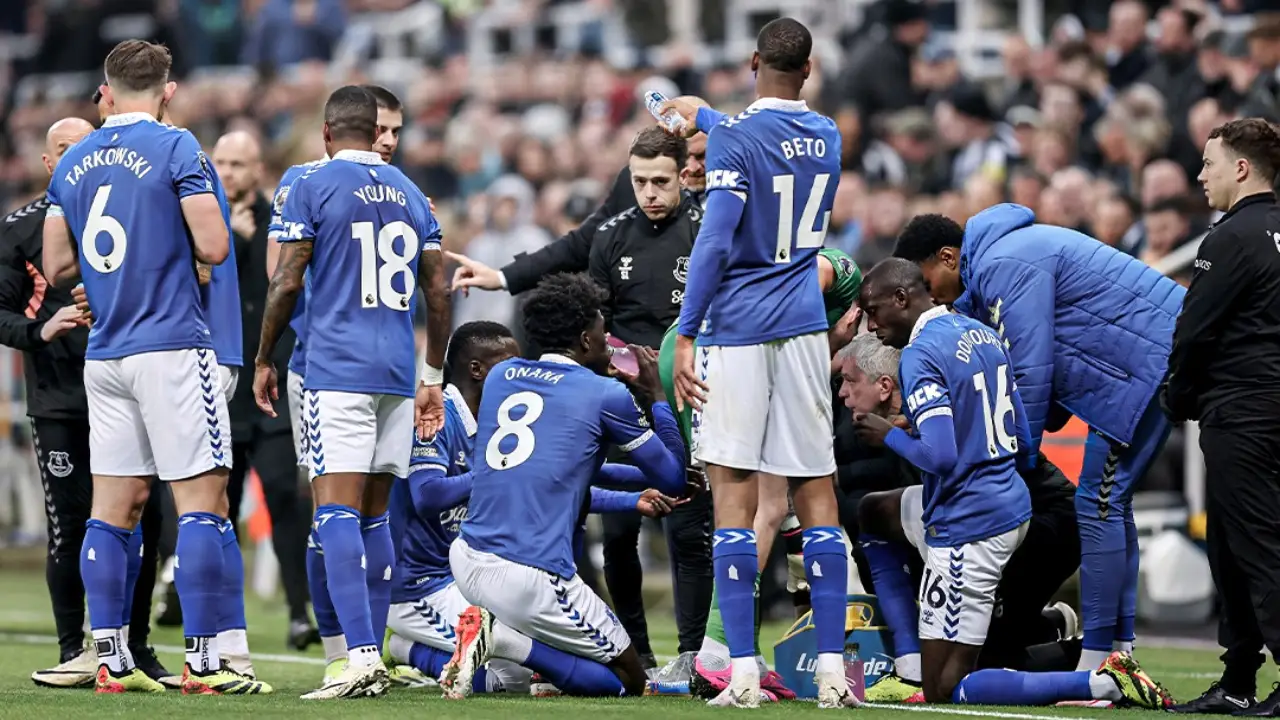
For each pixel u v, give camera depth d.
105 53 69.12
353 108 21.47
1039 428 22.28
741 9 55.16
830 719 18.61
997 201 38.28
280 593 41.94
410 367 21.41
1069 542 22.62
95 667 23.45
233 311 22.38
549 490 21.02
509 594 20.75
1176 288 22.55
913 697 21.56
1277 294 20.41
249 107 61.53
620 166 48.47
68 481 23.75
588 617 21.06
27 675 24.72
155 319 21.02
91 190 21.19
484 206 48.97
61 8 69.56
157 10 69.00
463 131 54.22
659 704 20.06
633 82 53.28
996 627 22.75
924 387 20.80
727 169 19.45
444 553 23.39
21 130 67.75
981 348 21.33
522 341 30.78
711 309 19.81
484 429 21.61
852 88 45.28
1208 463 20.70
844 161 43.34
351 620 20.72
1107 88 42.00
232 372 22.36
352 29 65.56
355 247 20.95
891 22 45.31
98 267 21.14
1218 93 37.81
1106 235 35.66
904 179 42.53
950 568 21.03
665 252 24.31
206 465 21.19
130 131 21.33
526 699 20.81
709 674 20.98
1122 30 42.06
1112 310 22.31
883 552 22.16
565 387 21.47
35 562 47.69
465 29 61.97
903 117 42.59
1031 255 22.45
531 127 54.91
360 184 21.12
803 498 20.05
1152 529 34.34
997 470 21.17
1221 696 20.59
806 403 19.78
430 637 23.09
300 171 21.67
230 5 67.88
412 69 62.12
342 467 20.81
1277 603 20.11
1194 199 34.97
